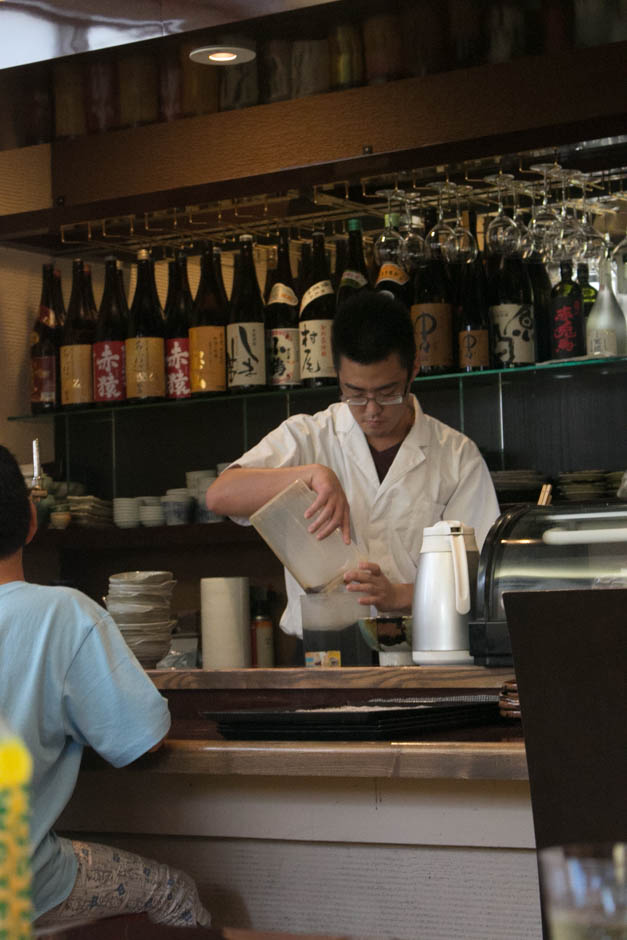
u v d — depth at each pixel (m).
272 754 1.56
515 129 3.29
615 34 2.74
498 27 2.69
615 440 3.46
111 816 1.73
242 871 1.68
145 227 3.81
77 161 3.91
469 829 1.54
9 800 0.55
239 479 2.60
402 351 2.64
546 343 3.50
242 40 2.71
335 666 2.19
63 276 4.22
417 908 1.58
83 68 2.85
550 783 1.19
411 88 3.42
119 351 3.91
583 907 0.52
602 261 3.34
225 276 4.09
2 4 2.84
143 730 1.54
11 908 0.55
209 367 3.74
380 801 1.58
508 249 3.21
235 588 3.67
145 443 4.05
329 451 2.97
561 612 1.17
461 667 1.96
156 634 2.44
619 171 3.38
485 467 3.04
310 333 3.62
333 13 2.56
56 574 4.24
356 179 3.48
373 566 2.29
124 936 0.98
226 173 3.68
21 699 1.50
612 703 1.16
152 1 2.68
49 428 4.20
